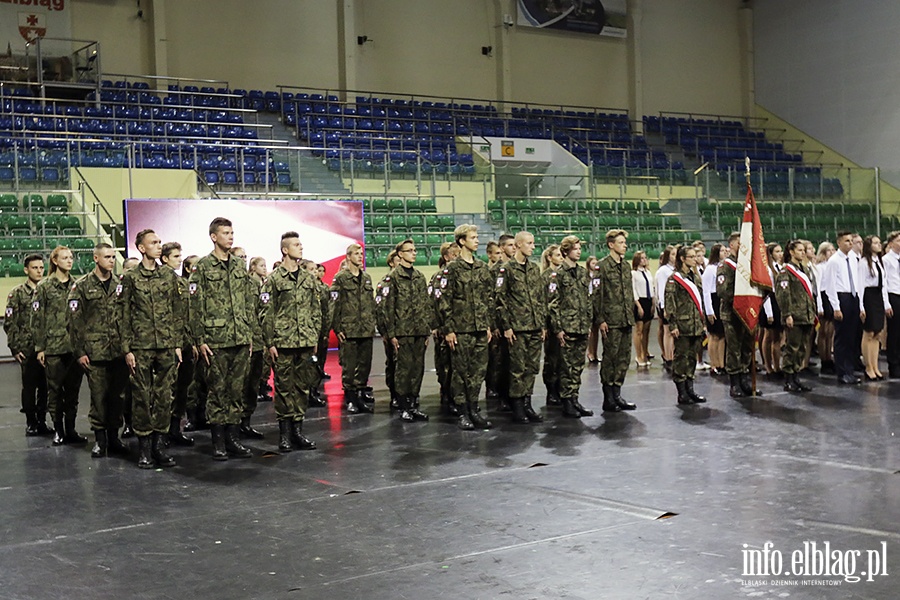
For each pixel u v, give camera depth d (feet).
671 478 21.18
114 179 60.03
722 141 99.86
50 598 14.48
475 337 28.53
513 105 95.35
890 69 92.12
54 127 66.80
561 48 98.32
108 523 18.78
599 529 17.34
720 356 39.47
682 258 32.17
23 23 72.95
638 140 95.35
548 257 33.32
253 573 15.40
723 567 14.97
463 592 14.20
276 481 22.15
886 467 21.79
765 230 80.28
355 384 32.48
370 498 20.18
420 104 87.71
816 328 39.34
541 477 21.70
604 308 30.78
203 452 26.14
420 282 31.14
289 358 25.79
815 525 17.17
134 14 77.51
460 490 20.65
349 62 86.33
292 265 26.09
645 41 102.94
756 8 104.83
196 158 63.82
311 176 67.15
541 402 33.53
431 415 31.42
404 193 70.13
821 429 26.68
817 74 98.99
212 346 24.73
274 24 83.66
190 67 79.82
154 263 24.81
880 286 36.35
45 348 27.73
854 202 84.99
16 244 56.29
